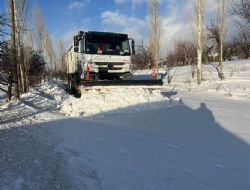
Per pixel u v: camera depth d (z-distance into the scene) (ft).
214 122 35.86
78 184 18.01
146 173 19.80
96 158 22.67
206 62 150.20
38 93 81.25
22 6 87.30
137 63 171.94
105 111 44.88
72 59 71.92
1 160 22.09
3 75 59.36
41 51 138.00
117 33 57.82
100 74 56.59
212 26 124.36
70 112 45.39
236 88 76.28
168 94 69.00
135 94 49.62
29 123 37.91
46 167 20.81
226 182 18.45
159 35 107.24
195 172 20.01
